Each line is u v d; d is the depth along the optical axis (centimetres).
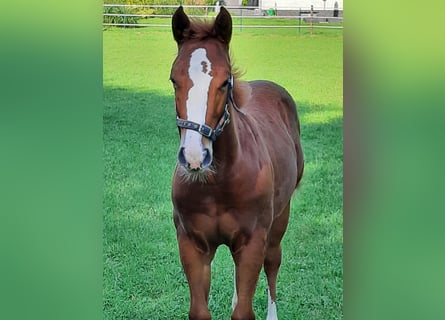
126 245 611
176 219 393
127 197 670
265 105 468
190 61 349
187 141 339
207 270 397
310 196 673
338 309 552
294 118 500
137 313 536
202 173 369
